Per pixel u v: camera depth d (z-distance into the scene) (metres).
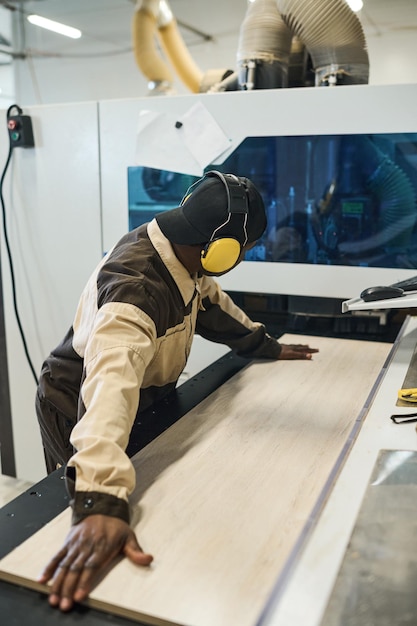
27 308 2.09
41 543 0.72
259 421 1.09
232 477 0.88
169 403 1.22
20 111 1.91
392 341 1.67
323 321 1.85
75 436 0.79
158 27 2.75
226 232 0.96
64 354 1.20
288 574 0.61
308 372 1.37
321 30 1.65
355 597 0.57
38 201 1.97
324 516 0.70
